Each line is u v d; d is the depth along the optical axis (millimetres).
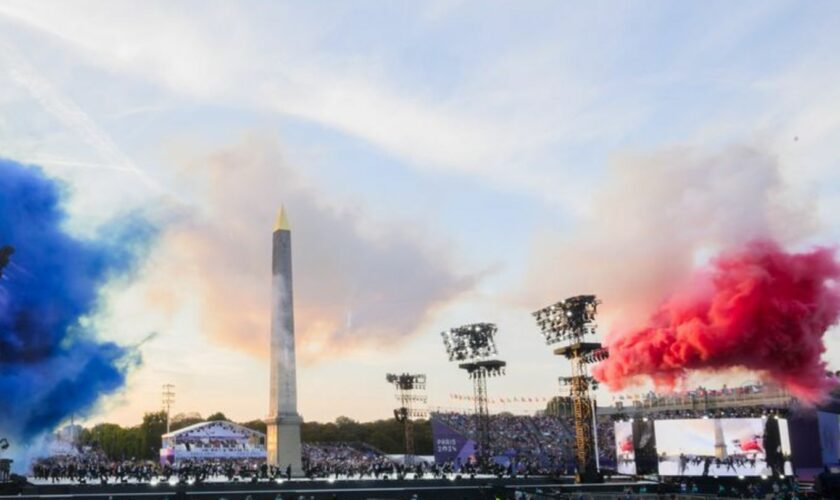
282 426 80938
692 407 90875
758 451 67812
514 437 103062
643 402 100125
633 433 74250
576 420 76875
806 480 67188
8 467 62031
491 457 93438
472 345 95875
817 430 67750
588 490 69625
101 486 61688
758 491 63562
